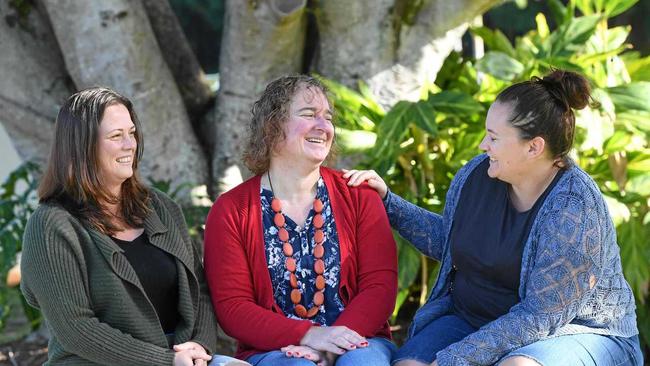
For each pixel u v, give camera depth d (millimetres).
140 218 3781
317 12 5855
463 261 3803
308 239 3928
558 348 3516
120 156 3633
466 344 3551
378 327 3918
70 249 3547
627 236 5305
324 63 5957
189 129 6148
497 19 12484
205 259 3953
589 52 6055
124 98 3711
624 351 3674
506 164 3604
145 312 3666
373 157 5445
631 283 5297
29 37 6102
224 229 3904
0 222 6102
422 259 5863
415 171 5914
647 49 12703
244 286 3877
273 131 3898
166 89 5961
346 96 5609
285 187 3963
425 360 3742
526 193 3682
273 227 3918
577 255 3484
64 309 3521
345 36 5824
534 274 3553
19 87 6055
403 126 5211
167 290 3787
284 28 5715
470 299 3830
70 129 3580
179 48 6438
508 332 3529
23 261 3586
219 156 6125
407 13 5809
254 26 5750
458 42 6711
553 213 3545
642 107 5387
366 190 4062
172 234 3834
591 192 3561
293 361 3621
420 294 6562
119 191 3766
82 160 3574
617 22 12781
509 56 5859
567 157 3666
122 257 3627
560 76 3586
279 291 3891
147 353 3588
